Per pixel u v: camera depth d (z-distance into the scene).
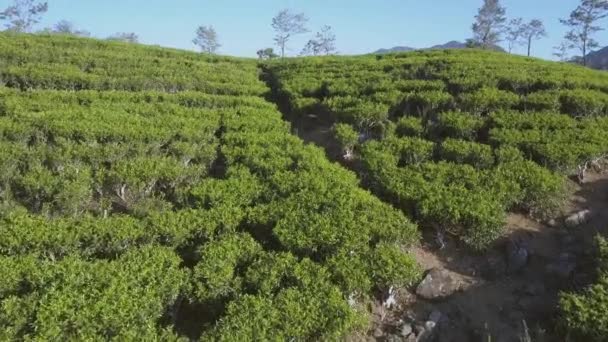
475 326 9.05
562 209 12.46
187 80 24.14
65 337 7.39
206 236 10.35
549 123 16.02
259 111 19.94
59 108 18.23
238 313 7.98
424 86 20.34
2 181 12.82
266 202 12.05
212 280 8.65
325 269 9.03
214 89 24.22
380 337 8.90
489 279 10.27
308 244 9.73
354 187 12.50
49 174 12.75
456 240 11.30
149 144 15.41
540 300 9.48
